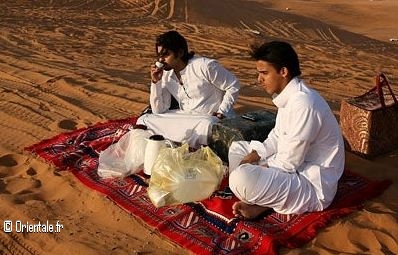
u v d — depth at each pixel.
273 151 4.48
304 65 12.74
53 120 6.73
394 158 5.61
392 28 27.06
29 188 4.90
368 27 27.30
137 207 4.49
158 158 4.58
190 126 5.34
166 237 4.09
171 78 5.65
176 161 4.49
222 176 4.59
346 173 5.07
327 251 3.90
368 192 4.66
